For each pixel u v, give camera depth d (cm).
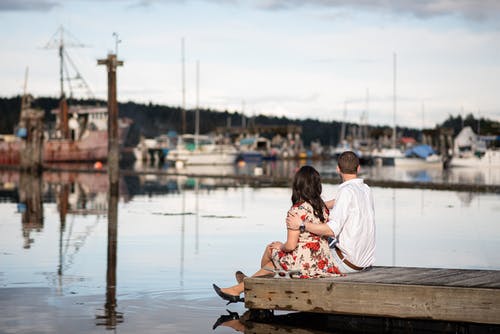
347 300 676
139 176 4456
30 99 7131
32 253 1154
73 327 668
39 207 2066
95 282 898
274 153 10938
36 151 4822
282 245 734
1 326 670
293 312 750
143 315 721
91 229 1510
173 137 11181
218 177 4191
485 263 1069
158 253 1160
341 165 734
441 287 645
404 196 2655
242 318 714
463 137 9056
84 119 8412
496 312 629
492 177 5238
